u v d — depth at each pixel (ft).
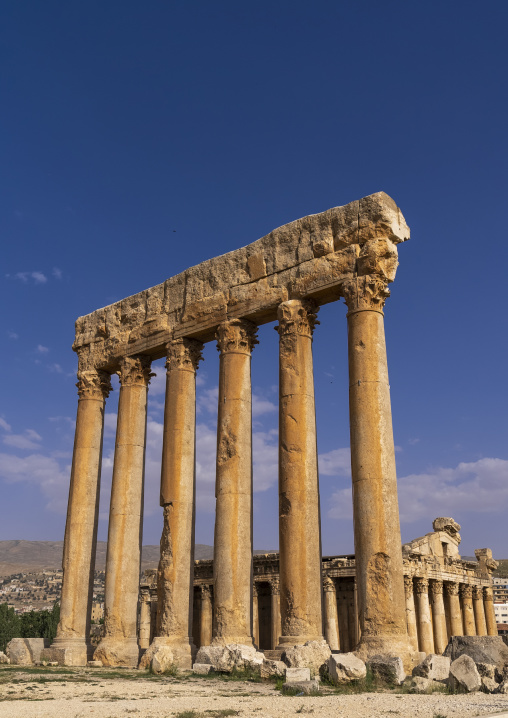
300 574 78.59
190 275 105.50
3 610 281.74
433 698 51.08
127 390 109.19
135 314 112.37
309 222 92.12
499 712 42.39
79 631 104.88
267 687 63.00
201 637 177.47
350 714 42.65
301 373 86.74
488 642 62.69
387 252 83.41
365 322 81.30
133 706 48.08
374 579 72.49
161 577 93.35
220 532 87.76
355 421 78.33
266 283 94.53
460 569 208.64
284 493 82.28
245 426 92.73
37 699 53.36
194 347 104.17
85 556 108.78
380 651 69.26
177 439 98.58
